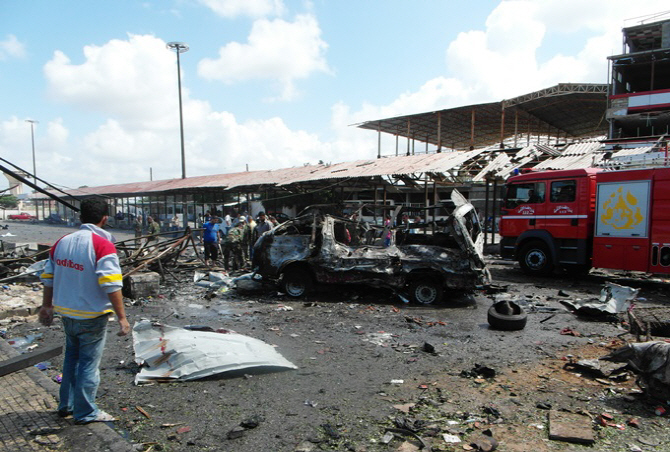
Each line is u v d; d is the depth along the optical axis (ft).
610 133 72.38
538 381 15.29
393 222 32.58
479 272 27.45
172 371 15.40
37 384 14.01
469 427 11.90
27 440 10.62
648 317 18.92
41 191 17.90
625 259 32.76
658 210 31.19
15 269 37.01
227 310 26.84
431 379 15.55
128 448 10.34
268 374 15.90
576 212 36.22
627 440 11.16
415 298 28.27
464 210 28.60
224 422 12.26
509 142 95.25
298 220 31.32
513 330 21.98
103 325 11.57
